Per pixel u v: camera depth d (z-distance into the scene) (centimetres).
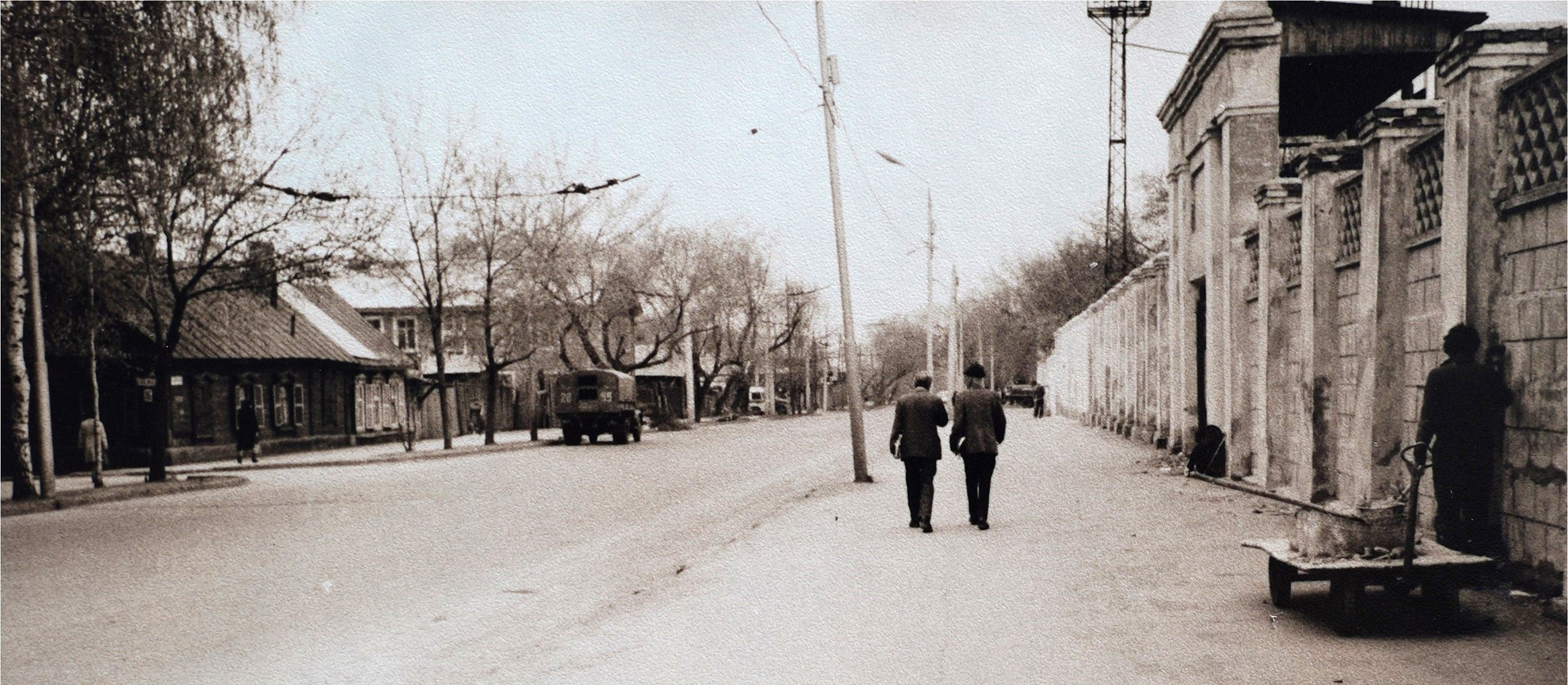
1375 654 575
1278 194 1431
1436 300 891
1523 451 702
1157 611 710
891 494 1691
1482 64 738
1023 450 2650
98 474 2191
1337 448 1197
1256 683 534
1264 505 1306
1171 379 2191
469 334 4106
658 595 848
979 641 653
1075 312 6288
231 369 3428
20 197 1688
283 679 627
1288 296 1423
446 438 3644
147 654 693
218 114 1719
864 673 589
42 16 1388
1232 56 1683
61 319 2678
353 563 1073
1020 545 1047
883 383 10550
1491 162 738
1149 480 1727
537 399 5150
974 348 8488
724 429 5478
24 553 1230
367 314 5538
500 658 659
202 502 1888
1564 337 652
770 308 6912
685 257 5378
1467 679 523
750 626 721
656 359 6888
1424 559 626
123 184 1723
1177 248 2134
